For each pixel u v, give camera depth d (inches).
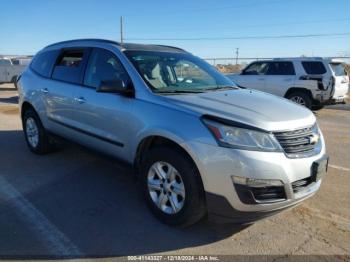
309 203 175.6
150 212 161.5
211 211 135.2
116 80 161.3
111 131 174.2
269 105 151.3
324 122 423.2
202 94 161.6
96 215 159.5
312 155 140.4
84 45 203.9
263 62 541.0
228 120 131.4
